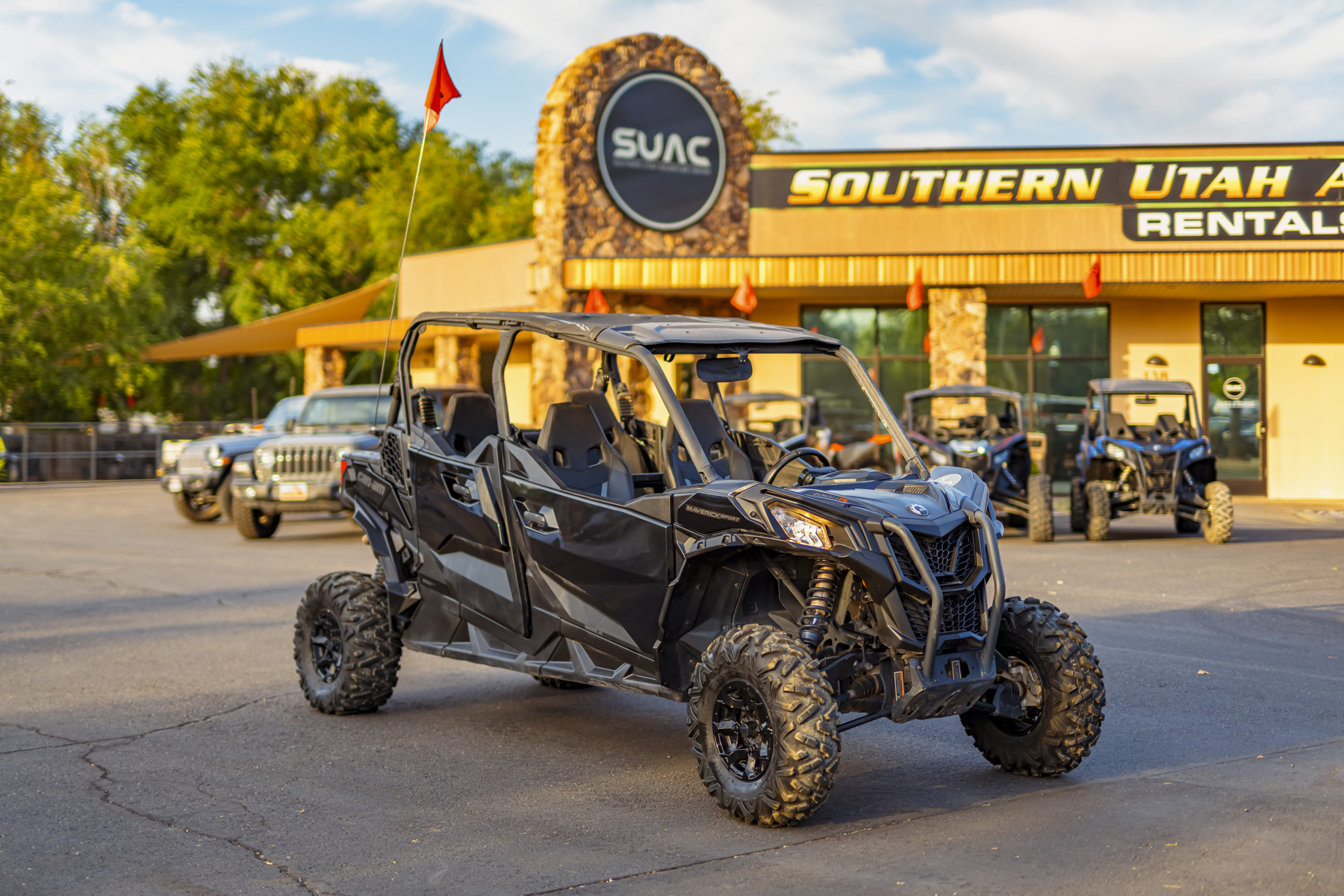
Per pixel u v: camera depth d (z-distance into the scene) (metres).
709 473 5.42
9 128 47.28
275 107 58.66
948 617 5.17
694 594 5.48
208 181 53.75
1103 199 23.27
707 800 5.38
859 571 4.98
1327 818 4.89
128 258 44.22
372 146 59.34
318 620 7.26
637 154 23.38
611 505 5.71
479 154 58.88
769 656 4.90
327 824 5.07
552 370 22.98
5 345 39.38
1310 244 22.77
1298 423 24.58
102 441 38.12
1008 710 5.59
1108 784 5.48
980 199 23.53
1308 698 7.09
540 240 23.39
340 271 53.22
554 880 4.38
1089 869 4.37
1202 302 24.72
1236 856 4.47
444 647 6.81
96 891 4.32
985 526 5.25
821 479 5.77
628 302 23.83
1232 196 22.95
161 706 7.34
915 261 22.36
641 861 4.57
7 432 36.38
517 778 5.78
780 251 23.91
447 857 4.64
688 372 23.02
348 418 18.20
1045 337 24.88
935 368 22.83
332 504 16.67
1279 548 14.85
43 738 6.55
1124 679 7.62
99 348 42.69
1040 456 16.31
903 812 5.15
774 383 25.05
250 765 6.04
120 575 13.55
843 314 25.19
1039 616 5.60
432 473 6.79
